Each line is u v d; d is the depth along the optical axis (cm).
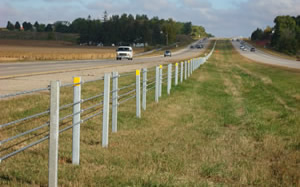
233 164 667
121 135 847
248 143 841
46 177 523
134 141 797
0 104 1055
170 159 661
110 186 513
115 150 714
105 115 736
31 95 1262
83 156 648
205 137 896
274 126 1038
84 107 1136
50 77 1950
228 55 10344
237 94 1938
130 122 1002
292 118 1151
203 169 618
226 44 19438
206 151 745
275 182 578
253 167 641
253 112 1312
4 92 1289
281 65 5547
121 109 1167
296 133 948
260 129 1001
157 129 948
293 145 819
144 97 1215
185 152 725
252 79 3041
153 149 736
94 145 743
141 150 723
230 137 904
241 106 1470
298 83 2553
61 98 1225
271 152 759
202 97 1666
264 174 607
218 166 638
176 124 1042
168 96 1603
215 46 17250
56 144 488
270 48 17875
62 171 556
